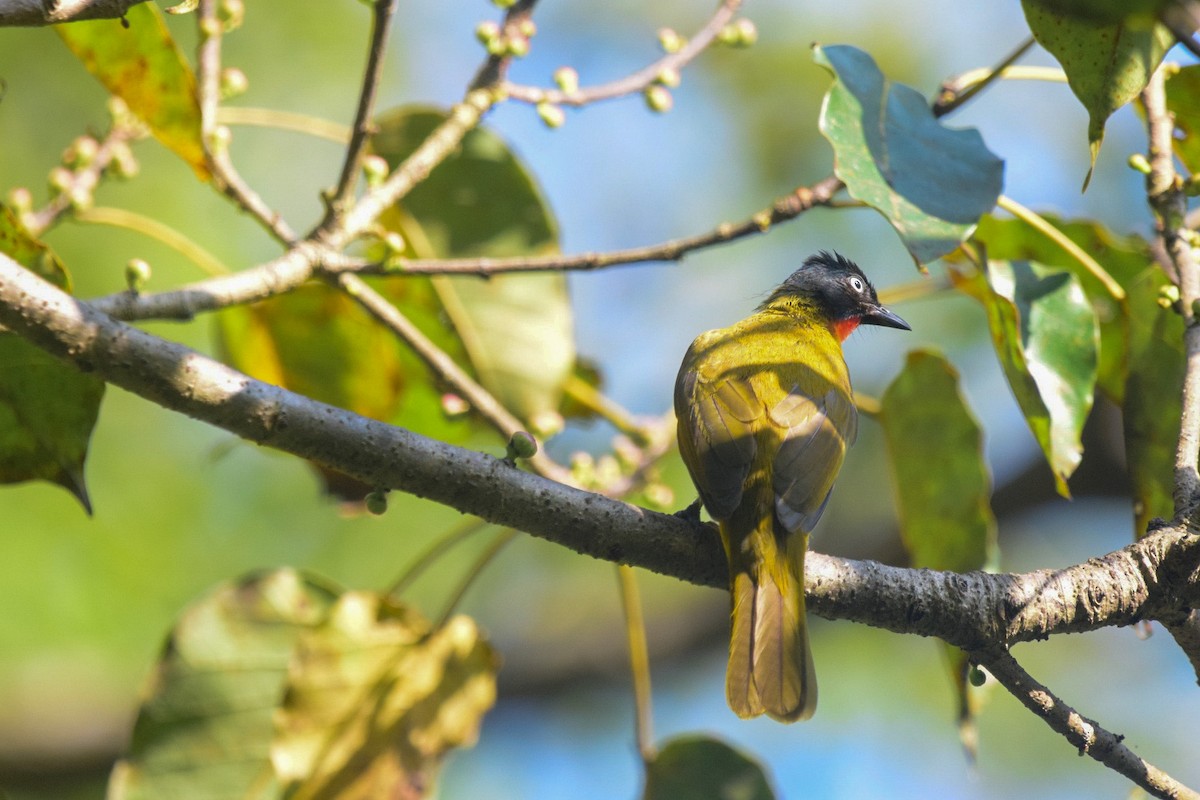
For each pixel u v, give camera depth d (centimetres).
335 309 981
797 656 674
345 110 1379
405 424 1064
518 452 628
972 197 682
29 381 661
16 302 543
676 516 702
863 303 1072
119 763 818
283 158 1345
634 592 865
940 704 1493
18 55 1284
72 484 689
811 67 1590
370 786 820
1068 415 742
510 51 796
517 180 943
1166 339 752
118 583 1284
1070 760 1471
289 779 809
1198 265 715
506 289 964
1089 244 897
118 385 566
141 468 1317
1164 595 666
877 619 677
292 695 816
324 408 593
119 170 845
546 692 1631
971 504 874
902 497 891
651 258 753
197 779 826
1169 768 1488
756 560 702
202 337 1253
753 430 771
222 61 1344
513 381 973
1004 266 765
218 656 834
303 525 1371
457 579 1510
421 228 948
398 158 930
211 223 1287
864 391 1603
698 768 833
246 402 578
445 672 835
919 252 647
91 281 1221
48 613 1259
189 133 738
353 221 752
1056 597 661
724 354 870
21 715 1414
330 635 824
